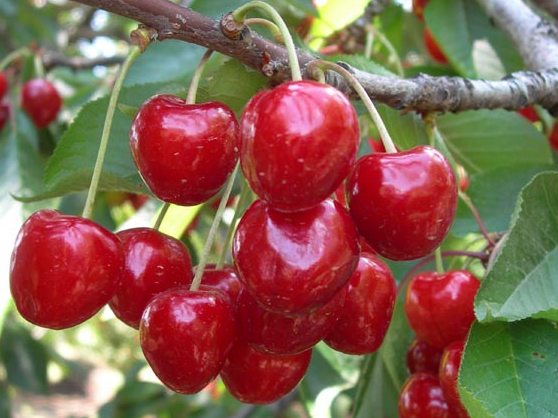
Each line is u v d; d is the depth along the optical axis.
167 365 0.17
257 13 0.25
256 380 0.18
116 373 1.47
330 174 0.14
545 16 0.36
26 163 0.37
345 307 0.18
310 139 0.14
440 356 0.21
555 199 0.18
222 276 0.19
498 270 0.18
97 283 0.17
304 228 0.15
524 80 0.23
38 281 0.16
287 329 0.16
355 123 0.15
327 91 0.15
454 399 0.19
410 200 0.16
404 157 0.16
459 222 0.26
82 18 0.72
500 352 0.18
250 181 0.15
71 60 0.45
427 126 0.22
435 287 0.20
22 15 0.65
